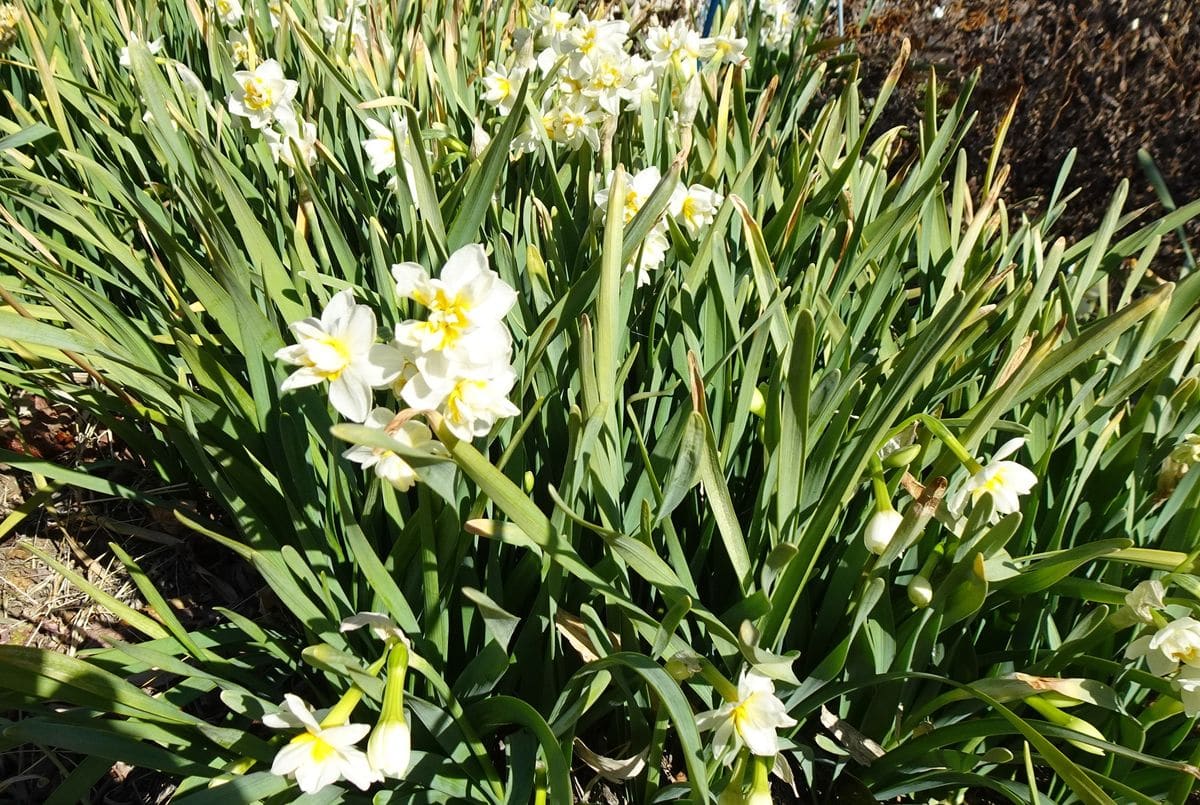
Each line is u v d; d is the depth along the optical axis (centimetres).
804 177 55
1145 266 59
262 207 62
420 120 64
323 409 41
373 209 58
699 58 73
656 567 35
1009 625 46
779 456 39
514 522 34
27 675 34
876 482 40
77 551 55
